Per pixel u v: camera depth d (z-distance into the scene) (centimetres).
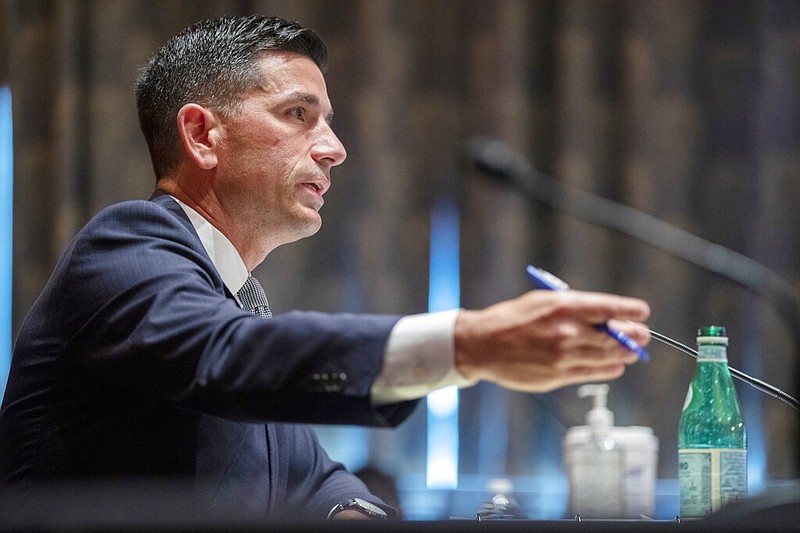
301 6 1091
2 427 428
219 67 486
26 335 428
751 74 1131
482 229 1074
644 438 533
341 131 1084
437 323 317
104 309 380
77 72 1083
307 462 539
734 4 1148
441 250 1086
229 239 490
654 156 1109
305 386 322
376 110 1078
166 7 1105
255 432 447
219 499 416
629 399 1058
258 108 482
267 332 333
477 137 1092
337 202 1076
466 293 1075
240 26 496
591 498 520
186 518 228
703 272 1083
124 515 228
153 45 1099
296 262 1066
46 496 245
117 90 1088
